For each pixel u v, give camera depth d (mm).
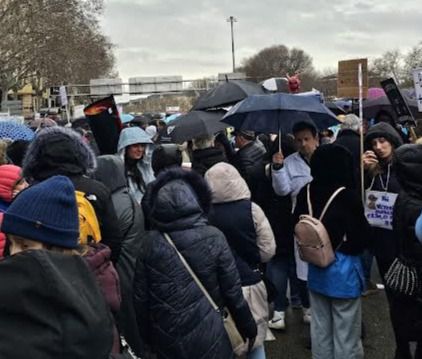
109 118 4988
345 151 3953
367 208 4648
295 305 5996
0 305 1453
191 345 2961
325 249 3838
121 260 3777
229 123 5988
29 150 3137
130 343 3758
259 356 3889
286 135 5617
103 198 3182
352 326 3996
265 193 5340
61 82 44594
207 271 3023
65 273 1553
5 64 36969
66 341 1445
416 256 3463
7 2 35531
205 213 3234
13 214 1833
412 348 4652
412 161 3482
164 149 4555
